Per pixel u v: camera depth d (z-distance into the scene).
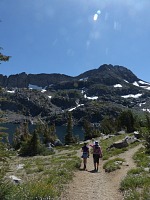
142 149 40.19
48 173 26.52
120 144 48.00
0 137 12.81
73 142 110.25
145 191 15.74
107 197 16.56
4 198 13.04
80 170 27.41
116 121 123.94
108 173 24.81
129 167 25.92
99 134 111.81
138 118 107.25
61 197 16.36
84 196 16.89
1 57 13.32
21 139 93.81
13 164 40.56
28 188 16.05
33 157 57.22
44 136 102.06
